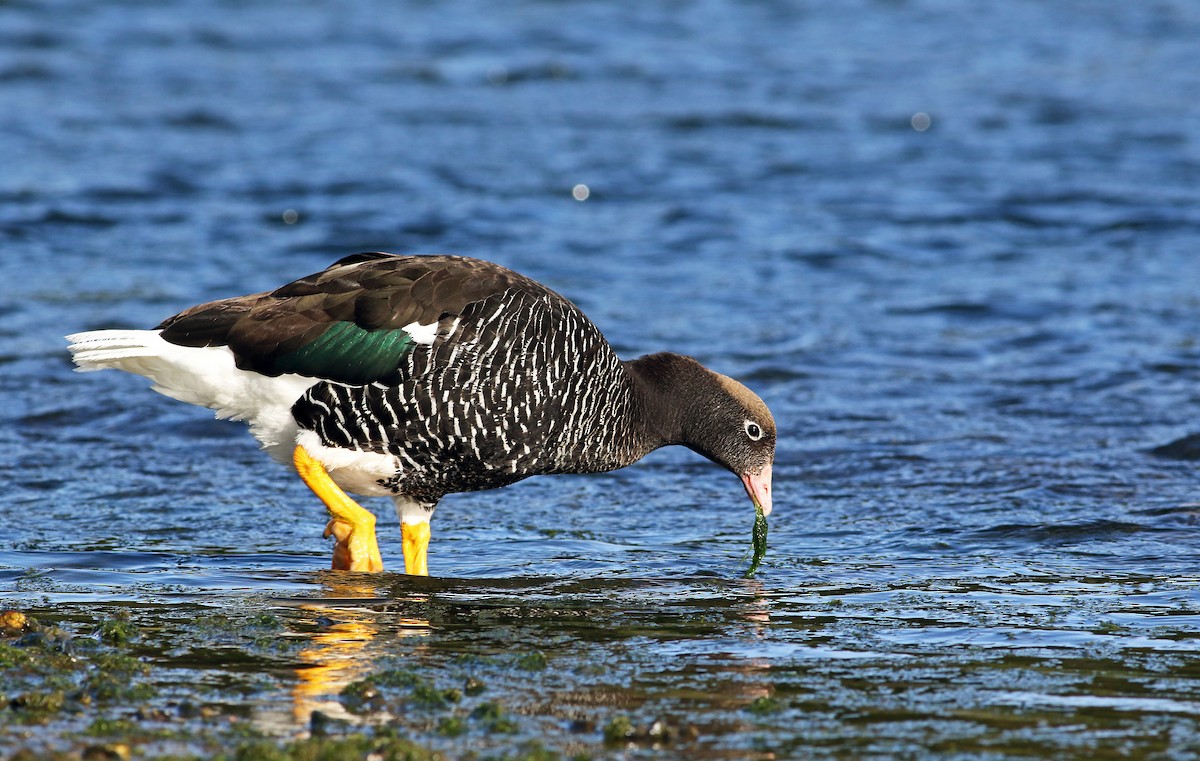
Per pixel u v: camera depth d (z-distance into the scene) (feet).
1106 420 51.47
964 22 135.64
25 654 28.45
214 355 36.14
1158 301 66.33
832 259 73.46
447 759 23.72
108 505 43.27
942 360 59.41
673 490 46.29
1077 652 29.89
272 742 24.08
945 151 94.53
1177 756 24.17
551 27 129.08
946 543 39.81
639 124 100.27
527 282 37.68
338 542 37.70
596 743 24.61
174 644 30.04
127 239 74.43
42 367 57.06
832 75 115.65
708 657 29.58
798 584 36.04
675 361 41.42
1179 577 35.99
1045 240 76.95
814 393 55.36
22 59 110.01
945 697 27.04
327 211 79.51
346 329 35.96
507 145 94.27
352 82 109.60
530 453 38.06
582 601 34.42
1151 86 112.37
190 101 102.17
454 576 37.32
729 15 136.26
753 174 88.99
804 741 24.80
